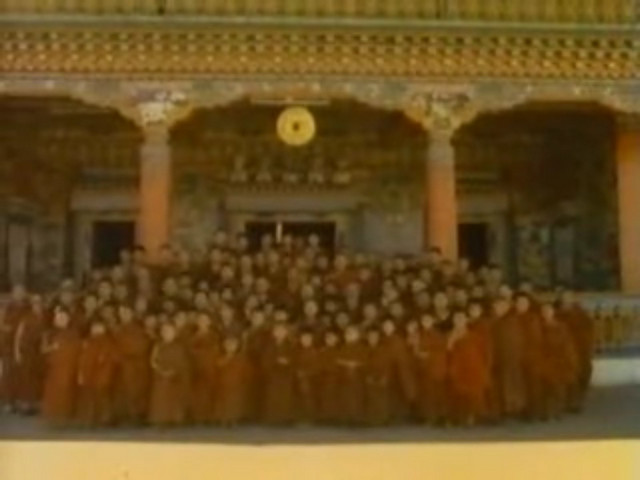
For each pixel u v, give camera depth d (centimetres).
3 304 1972
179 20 2070
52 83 2092
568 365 1816
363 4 2119
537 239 2667
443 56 2142
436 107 2148
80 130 2591
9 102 2364
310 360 1742
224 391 1722
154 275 1920
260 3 2100
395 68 2138
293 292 1892
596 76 2177
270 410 1731
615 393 2050
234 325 1764
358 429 1694
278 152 2617
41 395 1814
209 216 2603
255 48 2103
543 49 2150
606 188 2572
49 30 2059
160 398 1702
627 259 2275
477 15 2131
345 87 2130
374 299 1898
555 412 1786
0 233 2519
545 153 2664
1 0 2059
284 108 2402
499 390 1756
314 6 2108
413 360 1747
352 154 2628
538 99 2170
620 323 2181
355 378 1734
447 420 1728
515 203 2675
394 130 2600
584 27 2133
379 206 2627
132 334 1728
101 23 2061
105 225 2625
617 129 2291
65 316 1769
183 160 2592
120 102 2108
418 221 2616
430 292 1855
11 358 1831
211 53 2105
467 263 2152
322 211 2627
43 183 2592
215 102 2114
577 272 2619
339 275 1922
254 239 2617
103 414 1702
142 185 2120
